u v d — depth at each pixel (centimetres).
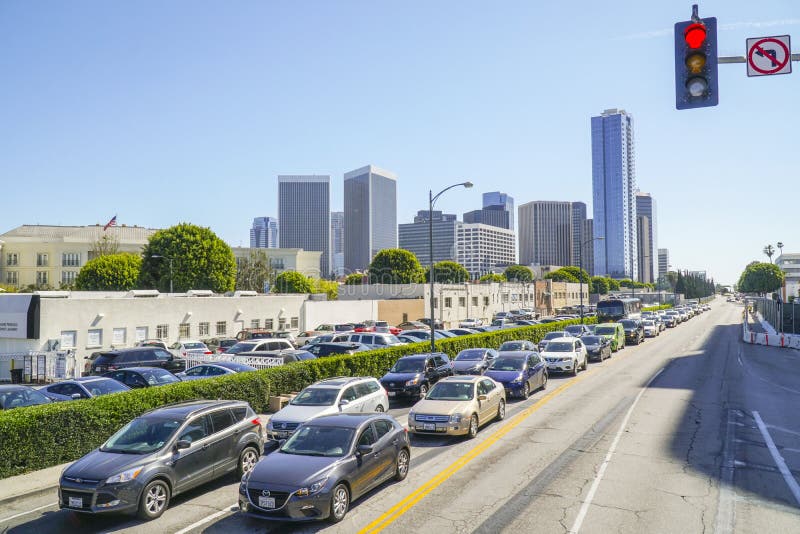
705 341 4997
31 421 1330
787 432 1634
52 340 3372
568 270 15475
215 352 3306
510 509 1040
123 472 1006
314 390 1688
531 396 2317
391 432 1212
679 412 1930
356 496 1059
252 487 980
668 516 1000
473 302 7575
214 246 7019
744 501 1073
